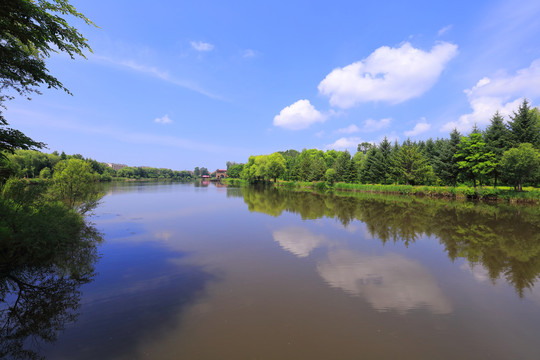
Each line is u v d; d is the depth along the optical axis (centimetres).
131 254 1106
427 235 1457
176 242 1310
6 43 834
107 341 505
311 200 3375
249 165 10388
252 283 811
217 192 4981
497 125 3644
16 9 702
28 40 829
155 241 1327
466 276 884
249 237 1421
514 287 795
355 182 6012
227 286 787
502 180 3322
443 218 1972
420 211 2338
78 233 1292
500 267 968
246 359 454
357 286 797
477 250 1180
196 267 955
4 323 570
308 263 1008
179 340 509
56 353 470
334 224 1778
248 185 8688
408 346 500
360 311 640
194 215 2162
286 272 909
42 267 918
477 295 739
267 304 671
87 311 625
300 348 488
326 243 1303
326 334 538
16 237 862
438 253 1138
